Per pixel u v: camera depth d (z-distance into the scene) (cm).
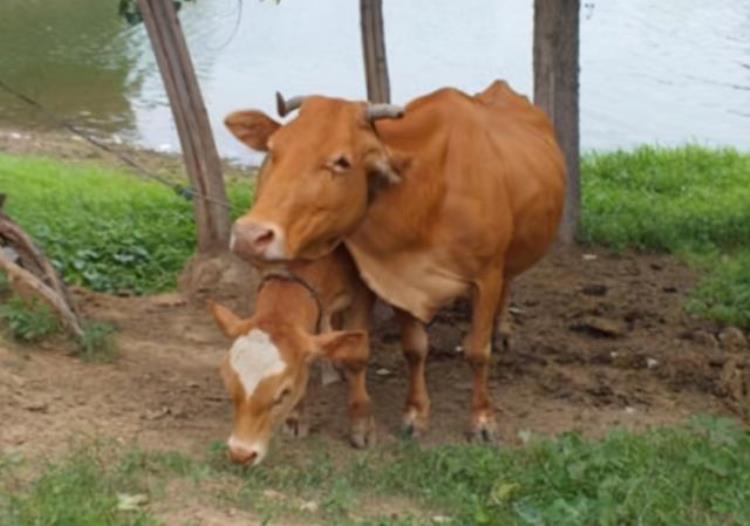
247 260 697
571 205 1301
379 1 1105
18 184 1462
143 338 976
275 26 2964
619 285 1198
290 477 725
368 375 942
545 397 919
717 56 2606
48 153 1828
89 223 1279
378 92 1111
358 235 748
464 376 948
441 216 769
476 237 776
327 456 765
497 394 916
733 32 2803
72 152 1852
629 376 970
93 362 873
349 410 820
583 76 2427
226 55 2622
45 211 1315
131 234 1240
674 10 3045
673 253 1314
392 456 784
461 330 1043
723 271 1229
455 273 779
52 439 731
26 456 700
